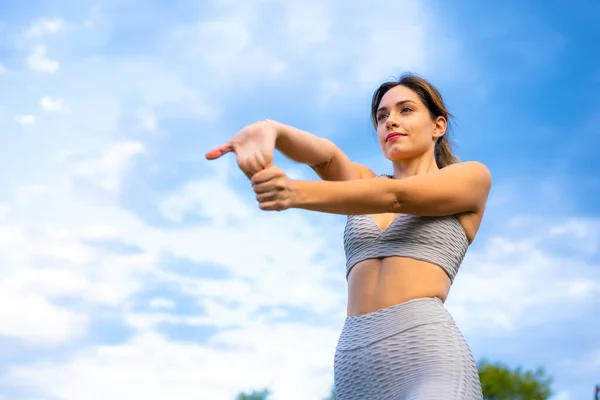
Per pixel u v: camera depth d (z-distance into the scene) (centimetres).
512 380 2592
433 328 279
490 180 308
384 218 306
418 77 323
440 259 293
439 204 288
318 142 308
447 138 336
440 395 264
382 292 290
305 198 261
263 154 257
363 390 283
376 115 337
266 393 2267
